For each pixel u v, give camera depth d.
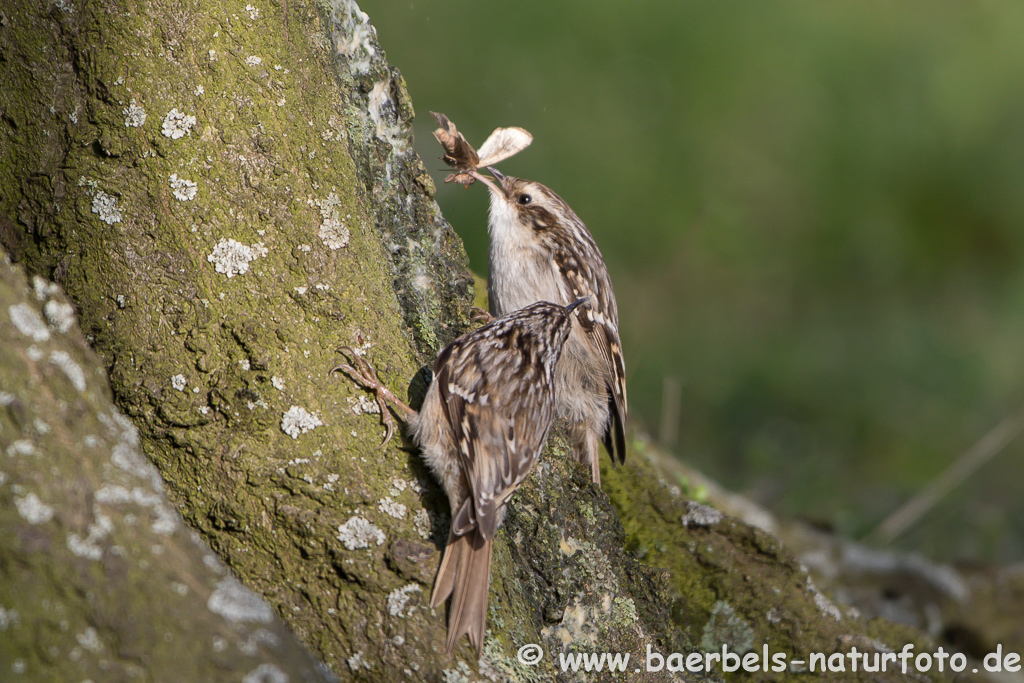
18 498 3.26
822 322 15.23
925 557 10.24
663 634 6.01
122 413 4.07
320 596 4.05
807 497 11.40
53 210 4.27
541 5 17.48
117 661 3.16
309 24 4.64
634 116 16.62
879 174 17.14
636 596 5.92
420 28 16.72
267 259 4.30
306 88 4.55
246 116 4.35
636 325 14.15
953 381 14.41
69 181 4.25
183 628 3.28
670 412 9.90
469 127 15.66
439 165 14.58
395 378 4.49
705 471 11.70
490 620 4.34
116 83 4.24
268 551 4.07
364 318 4.46
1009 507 11.96
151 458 4.10
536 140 15.88
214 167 4.28
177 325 4.16
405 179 5.26
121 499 3.44
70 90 4.30
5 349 3.52
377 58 5.04
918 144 17.50
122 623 3.19
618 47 17.42
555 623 5.11
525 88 16.50
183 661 3.22
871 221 16.59
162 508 3.54
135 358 4.10
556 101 16.50
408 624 4.04
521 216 7.49
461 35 16.77
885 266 16.17
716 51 17.72
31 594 3.16
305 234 4.39
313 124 4.53
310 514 4.09
